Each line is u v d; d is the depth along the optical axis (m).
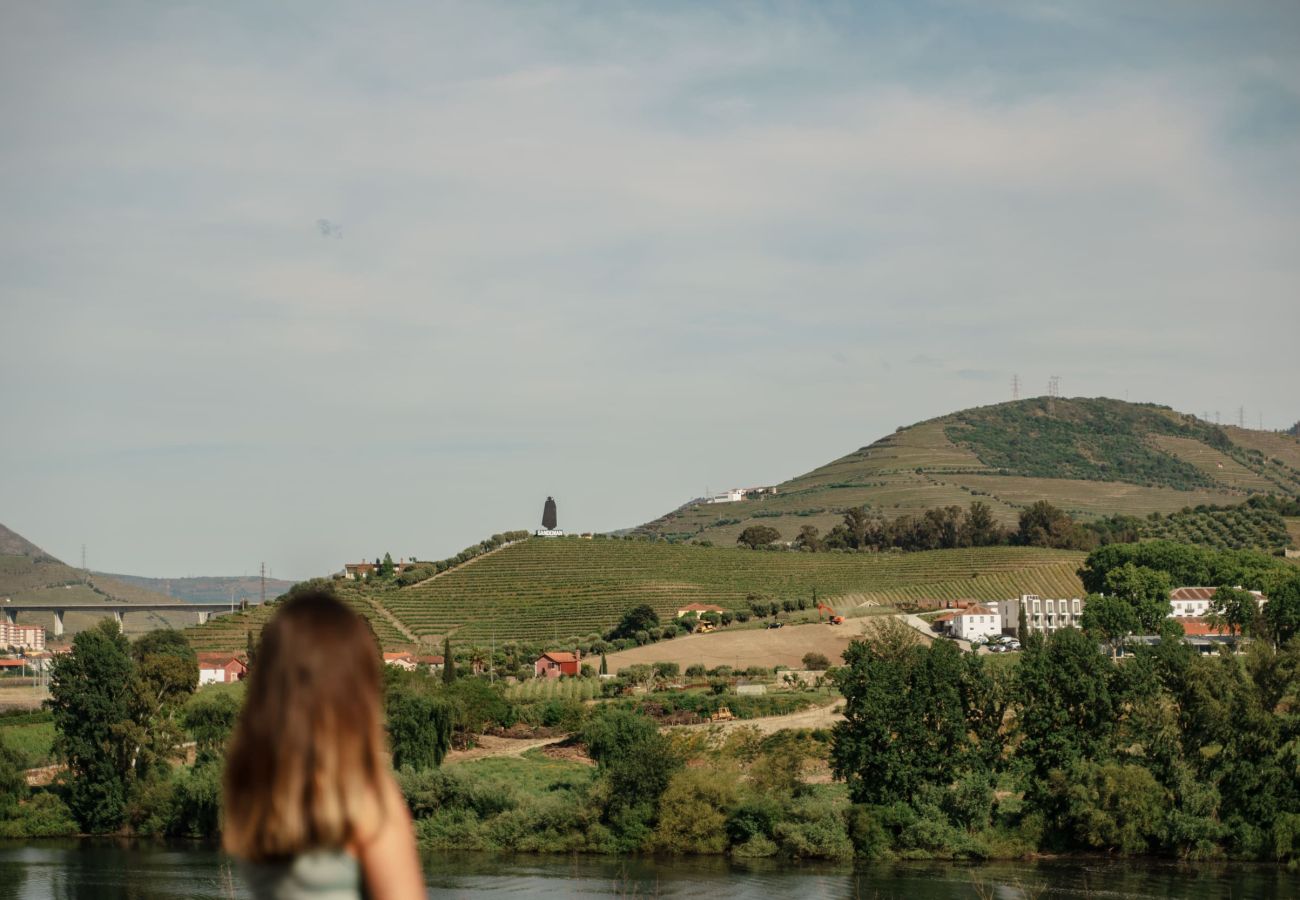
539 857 103.56
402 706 124.31
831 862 99.38
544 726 164.00
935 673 108.19
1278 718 100.56
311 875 5.12
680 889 87.69
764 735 140.25
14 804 115.19
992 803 105.50
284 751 5.09
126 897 84.62
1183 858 98.12
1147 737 103.50
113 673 117.81
